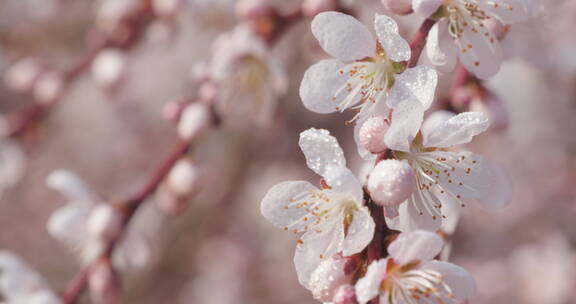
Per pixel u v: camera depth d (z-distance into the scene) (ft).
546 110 2.02
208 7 1.52
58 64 2.32
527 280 2.20
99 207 1.25
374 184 0.95
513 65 1.66
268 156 2.49
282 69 1.28
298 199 0.98
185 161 1.27
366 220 0.95
